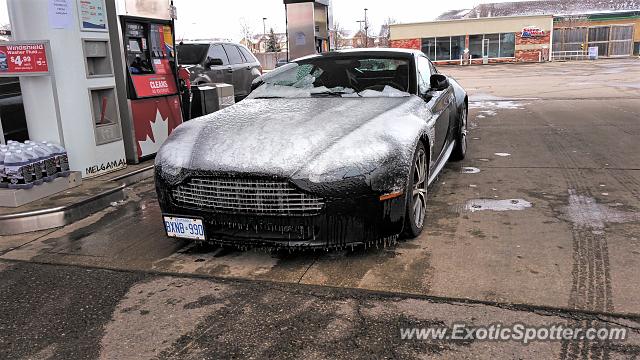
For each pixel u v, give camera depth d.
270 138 3.43
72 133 5.30
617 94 13.09
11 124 6.14
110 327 2.74
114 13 5.82
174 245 3.87
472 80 21.42
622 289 2.87
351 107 3.99
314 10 12.21
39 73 4.98
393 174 3.30
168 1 6.60
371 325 2.63
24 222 4.29
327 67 4.87
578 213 4.17
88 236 4.15
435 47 41.91
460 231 3.87
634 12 41.53
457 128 5.91
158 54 6.54
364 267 3.31
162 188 3.52
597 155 6.28
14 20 5.05
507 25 40.16
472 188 5.04
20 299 3.11
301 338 2.55
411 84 4.52
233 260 3.53
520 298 2.83
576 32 43.09
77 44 5.27
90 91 5.46
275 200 3.19
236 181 3.25
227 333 2.63
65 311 2.94
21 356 2.52
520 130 8.27
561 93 13.97
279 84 4.80
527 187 5.00
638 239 3.58
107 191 4.93
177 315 2.83
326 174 3.15
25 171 4.51
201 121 4.04
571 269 3.14
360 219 3.22
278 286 3.11
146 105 6.34
